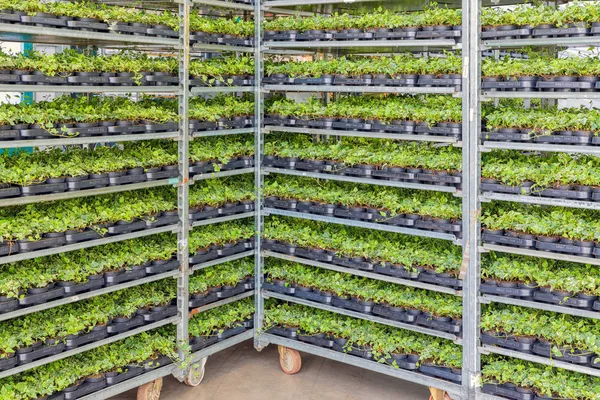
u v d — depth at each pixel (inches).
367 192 189.6
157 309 181.5
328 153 190.7
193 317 194.9
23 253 155.3
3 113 153.4
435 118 175.5
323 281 194.2
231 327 200.2
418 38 177.9
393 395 190.2
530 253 163.9
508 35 165.0
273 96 211.2
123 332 174.7
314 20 189.6
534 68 163.0
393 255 181.9
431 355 177.8
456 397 175.3
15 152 179.3
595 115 158.7
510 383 168.4
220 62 196.7
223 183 203.0
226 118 194.5
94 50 198.8
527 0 186.2
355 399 187.8
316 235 195.2
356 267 187.6
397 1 194.4
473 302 170.6
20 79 157.5
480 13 166.9
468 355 172.1
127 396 188.1
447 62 175.0
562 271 165.0
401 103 187.3
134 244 181.3
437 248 183.0
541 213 171.2
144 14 174.1
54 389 160.7
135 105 180.7
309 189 196.5
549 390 161.9
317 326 194.2
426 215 179.0
